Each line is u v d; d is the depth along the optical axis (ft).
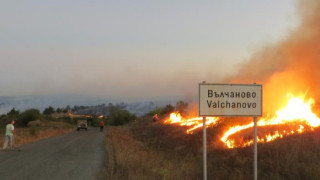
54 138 104.83
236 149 44.57
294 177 30.27
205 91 26.78
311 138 40.98
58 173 37.01
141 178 31.30
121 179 31.73
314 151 36.45
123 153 47.83
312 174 29.37
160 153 58.85
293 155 34.81
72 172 37.63
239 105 26.99
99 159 49.67
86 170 38.99
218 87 26.84
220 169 37.65
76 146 73.67
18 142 83.87
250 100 27.09
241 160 38.42
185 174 35.68
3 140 87.45
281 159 34.91
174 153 57.06
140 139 100.07
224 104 26.84
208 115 26.68
